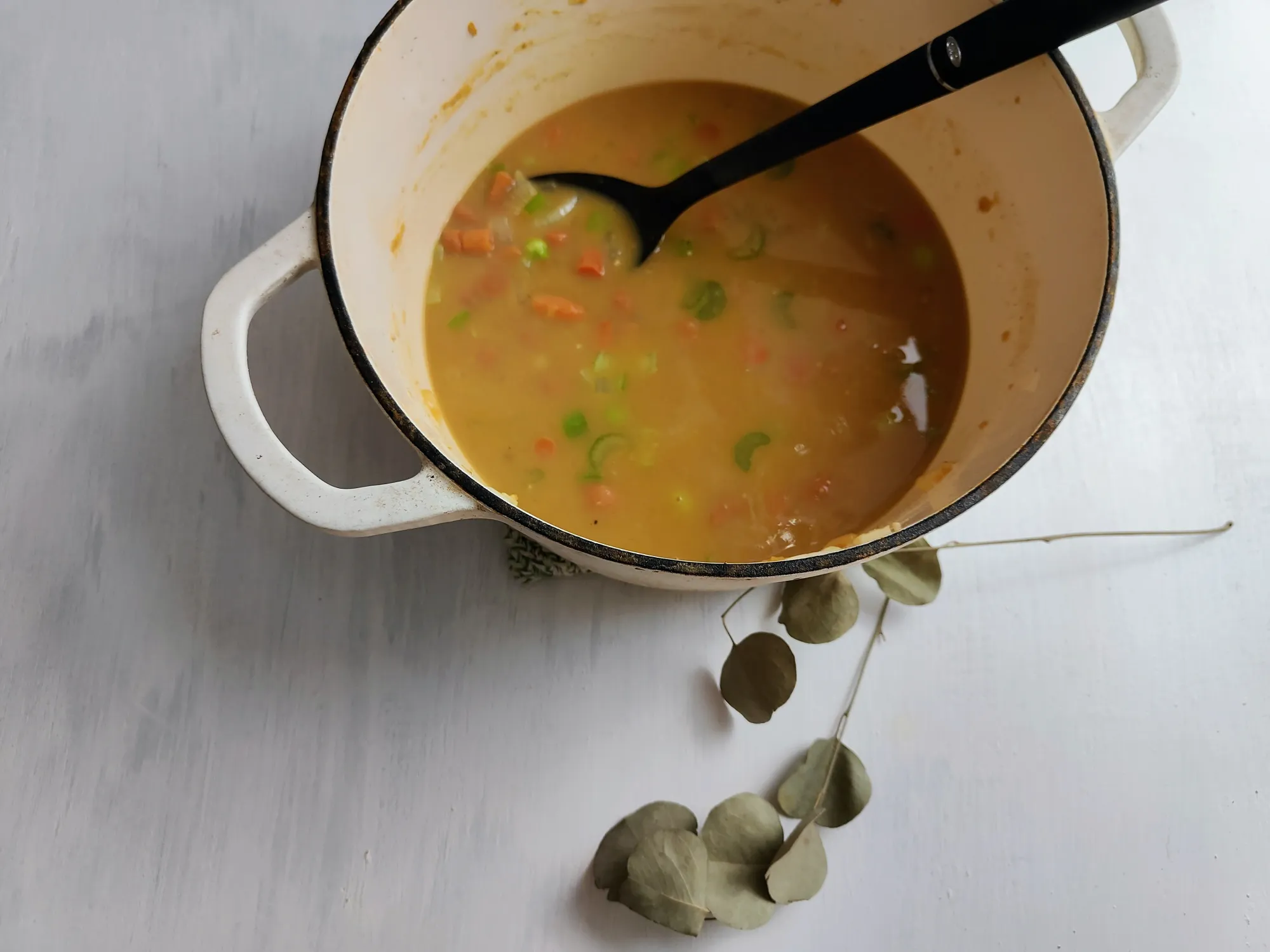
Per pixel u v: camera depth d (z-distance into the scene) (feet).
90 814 1.15
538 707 1.21
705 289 1.31
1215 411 1.36
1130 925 1.18
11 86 1.39
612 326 1.29
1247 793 1.22
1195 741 1.24
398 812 1.17
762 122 1.41
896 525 1.04
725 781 1.21
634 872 1.11
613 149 1.39
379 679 1.21
